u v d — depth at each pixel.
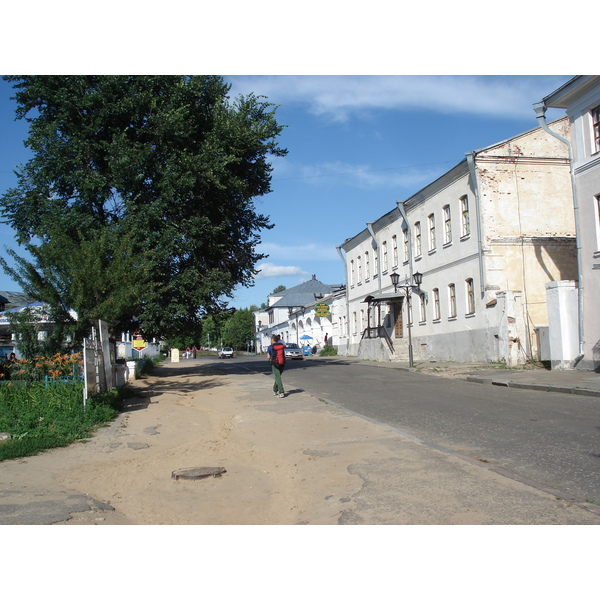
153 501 6.36
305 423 10.78
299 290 95.75
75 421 10.82
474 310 25.08
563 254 24.84
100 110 21.98
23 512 5.66
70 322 15.52
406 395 14.75
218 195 24.27
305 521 5.35
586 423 9.32
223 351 69.19
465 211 25.89
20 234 22.70
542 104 19.27
